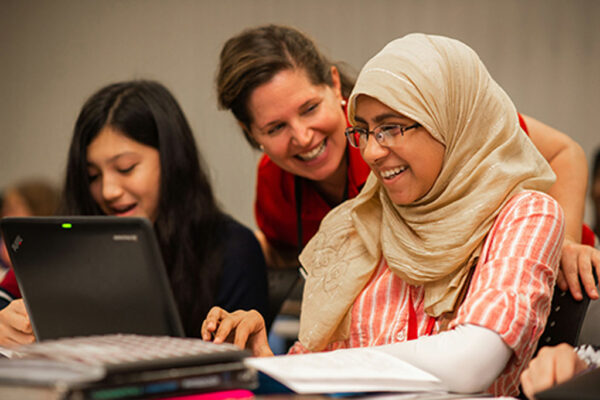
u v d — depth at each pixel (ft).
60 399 2.44
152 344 2.94
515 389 4.26
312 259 5.38
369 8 13.48
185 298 6.31
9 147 15.64
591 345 4.33
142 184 6.35
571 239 5.39
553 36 12.65
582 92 12.55
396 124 4.48
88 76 15.20
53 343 2.97
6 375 2.62
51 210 11.87
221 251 6.51
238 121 6.42
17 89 15.64
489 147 4.58
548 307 4.04
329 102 6.14
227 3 14.30
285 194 7.22
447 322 4.59
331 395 3.05
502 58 12.87
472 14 12.97
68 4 15.29
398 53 4.56
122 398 2.53
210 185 6.71
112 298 3.59
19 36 15.58
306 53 6.10
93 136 6.36
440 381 3.39
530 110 12.78
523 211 4.33
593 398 2.55
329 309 5.02
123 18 14.93
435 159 4.55
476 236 4.46
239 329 4.55
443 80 4.49
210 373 2.74
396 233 4.79
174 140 6.43
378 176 4.70
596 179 10.31
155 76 14.75
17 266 3.85
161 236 6.42
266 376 3.26
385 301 4.95
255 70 5.96
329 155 6.24
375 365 3.34
